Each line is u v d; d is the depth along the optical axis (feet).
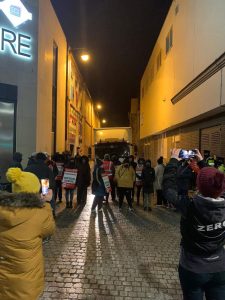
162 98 64.49
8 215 8.70
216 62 31.71
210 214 8.50
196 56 39.27
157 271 17.04
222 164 26.76
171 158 11.01
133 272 16.87
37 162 23.49
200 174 9.03
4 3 37.14
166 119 59.67
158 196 37.47
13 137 38.45
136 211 33.76
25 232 8.78
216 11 31.99
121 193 34.30
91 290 14.74
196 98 39.91
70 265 17.69
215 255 8.82
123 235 23.99
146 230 25.59
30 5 39.81
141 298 14.07
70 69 70.44
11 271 8.75
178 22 49.73
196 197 8.93
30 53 39.75
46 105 45.98
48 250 20.18
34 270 8.98
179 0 48.85
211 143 40.78
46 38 45.47
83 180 36.60
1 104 37.65
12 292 8.71
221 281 8.84
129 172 33.71
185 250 9.05
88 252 19.94
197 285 8.86
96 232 24.73
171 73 54.95
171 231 25.35
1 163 37.47
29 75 39.58
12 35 37.99
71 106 73.10
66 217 30.17
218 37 31.45
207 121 42.06
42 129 43.42
